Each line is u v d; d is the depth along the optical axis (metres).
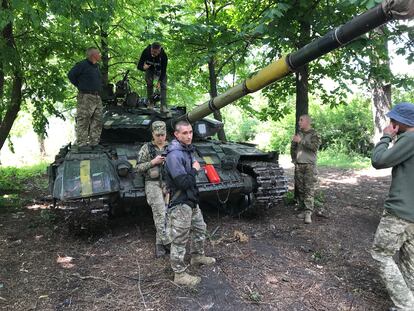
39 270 4.52
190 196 3.97
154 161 4.78
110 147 6.38
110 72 12.73
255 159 6.92
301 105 7.37
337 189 9.64
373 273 4.41
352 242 5.47
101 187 5.14
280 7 5.21
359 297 3.86
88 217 5.11
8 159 21.58
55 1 5.96
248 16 7.86
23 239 5.64
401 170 3.42
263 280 4.21
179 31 7.64
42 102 9.39
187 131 3.97
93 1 6.45
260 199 6.15
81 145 6.26
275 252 5.01
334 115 18.48
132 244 5.30
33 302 3.78
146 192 4.98
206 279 4.21
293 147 6.83
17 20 7.43
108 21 6.86
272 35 6.19
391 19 3.37
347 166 14.52
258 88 4.97
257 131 25.88
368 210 7.35
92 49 6.29
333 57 8.05
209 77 10.30
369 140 17.52
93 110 6.39
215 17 9.38
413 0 3.10
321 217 6.68
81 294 3.93
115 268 4.54
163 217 4.84
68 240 5.52
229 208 7.09
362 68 7.05
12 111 9.43
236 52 7.69
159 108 7.60
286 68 4.42
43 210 7.42
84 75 6.29
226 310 3.62
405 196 3.38
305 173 6.34
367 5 4.15
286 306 3.69
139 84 12.47
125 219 6.47
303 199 7.03
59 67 9.78
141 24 10.92
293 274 4.36
